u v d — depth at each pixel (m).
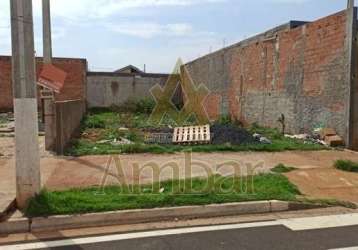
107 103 36.91
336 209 7.19
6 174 9.33
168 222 6.40
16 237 5.70
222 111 26.95
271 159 11.92
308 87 16.48
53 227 6.08
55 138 12.80
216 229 6.02
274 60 19.50
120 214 6.36
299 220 6.50
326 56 15.23
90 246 5.33
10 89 31.86
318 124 15.81
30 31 6.35
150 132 18.59
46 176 9.29
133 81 37.41
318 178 9.41
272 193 7.47
